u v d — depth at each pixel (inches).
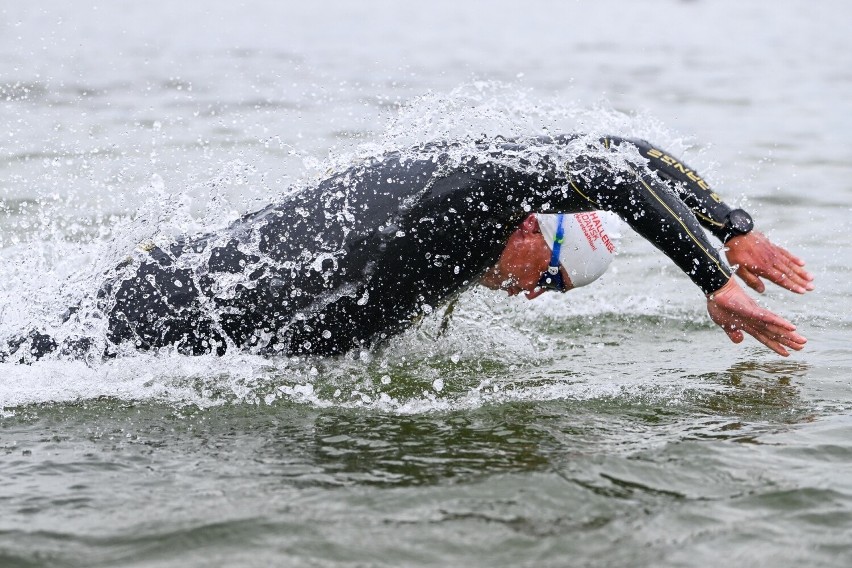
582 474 396.5
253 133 1154.7
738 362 554.9
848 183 1007.6
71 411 468.8
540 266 514.6
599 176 472.4
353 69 1708.9
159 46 2005.4
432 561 329.7
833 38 2267.5
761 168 1072.8
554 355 568.4
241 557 333.4
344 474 399.2
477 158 480.4
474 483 387.5
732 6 2903.5
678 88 1608.0
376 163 500.1
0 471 403.2
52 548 339.6
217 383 498.9
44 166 986.7
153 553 336.5
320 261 486.3
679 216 480.7
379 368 526.6
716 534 348.2
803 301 669.9
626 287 713.0
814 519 359.9
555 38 2260.1
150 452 424.5
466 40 2177.7
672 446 426.0
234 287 492.4
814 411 472.7
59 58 1796.3
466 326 602.5
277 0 2940.5
